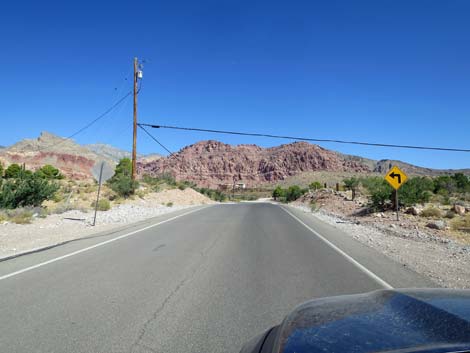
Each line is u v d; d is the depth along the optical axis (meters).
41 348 4.62
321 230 17.81
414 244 13.68
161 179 57.06
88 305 6.33
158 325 5.40
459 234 16.41
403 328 2.44
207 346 4.68
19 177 26.41
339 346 2.31
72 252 11.43
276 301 6.54
